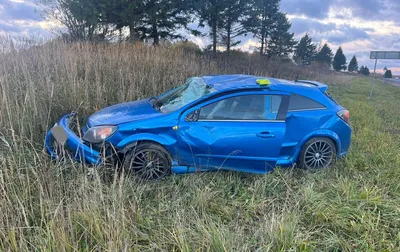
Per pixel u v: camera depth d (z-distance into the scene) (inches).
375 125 281.1
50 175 116.6
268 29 1216.2
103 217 102.3
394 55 539.2
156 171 143.3
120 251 89.8
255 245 103.3
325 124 162.1
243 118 147.2
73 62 292.5
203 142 142.8
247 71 539.5
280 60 1087.0
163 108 155.6
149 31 709.3
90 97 233.1
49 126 182.4
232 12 807.7
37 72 252.7
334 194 139.5
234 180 148.2
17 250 87.1
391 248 105.7
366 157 184.9
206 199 126.3
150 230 107.7
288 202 131.6
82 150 136.2
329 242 107.8
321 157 165.9
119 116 148.7
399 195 141.6
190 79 191.5
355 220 120.3
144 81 294.4
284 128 150.8
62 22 574.9
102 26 611.5
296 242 103.4
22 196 107.7
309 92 162.2
